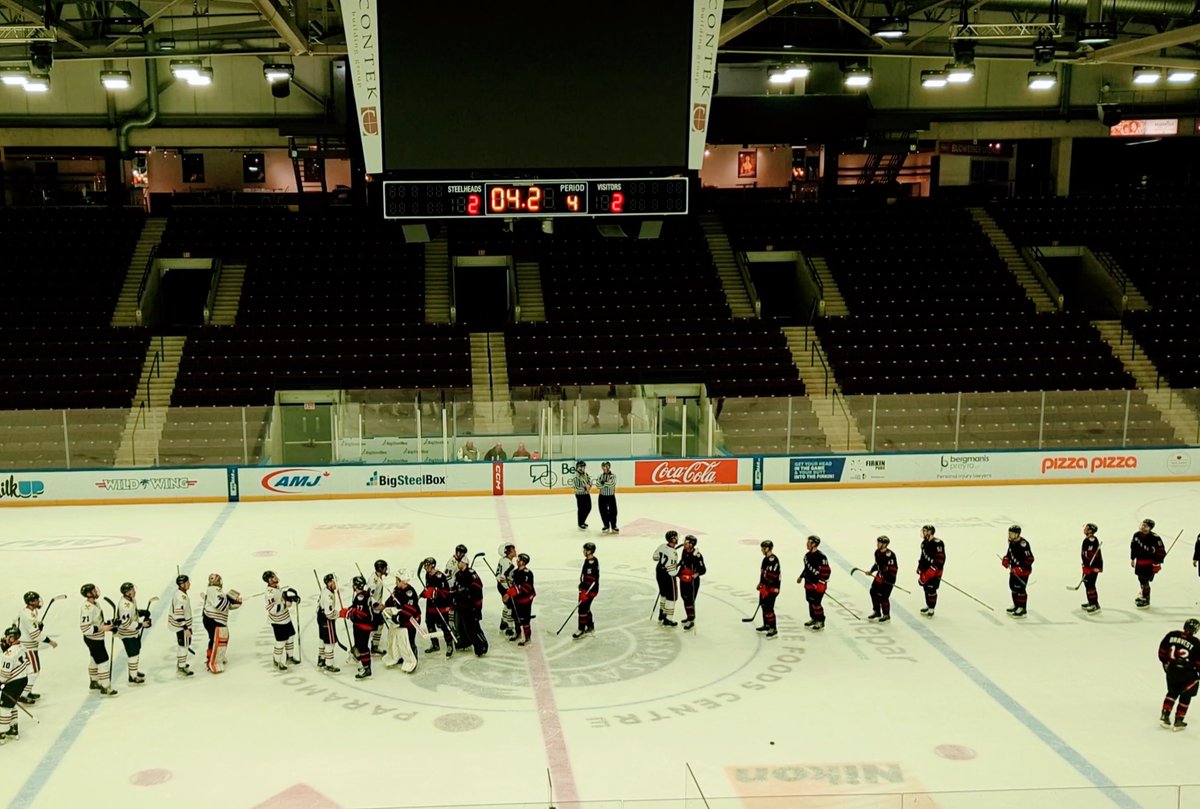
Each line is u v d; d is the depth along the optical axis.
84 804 13.55
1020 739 15.42
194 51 29.28
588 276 40.81
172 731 15.71
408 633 17.92
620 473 30.75
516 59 18.36
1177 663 15.49
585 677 17.77
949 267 42.03
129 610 17.16
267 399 33.38
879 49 30.34
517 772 14.45
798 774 14.34
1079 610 20.97
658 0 18.39
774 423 31.50
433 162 18.52
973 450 31.95
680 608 21.05
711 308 39.41
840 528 26.84
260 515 28.27
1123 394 32.25
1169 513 28.47
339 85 42.19
